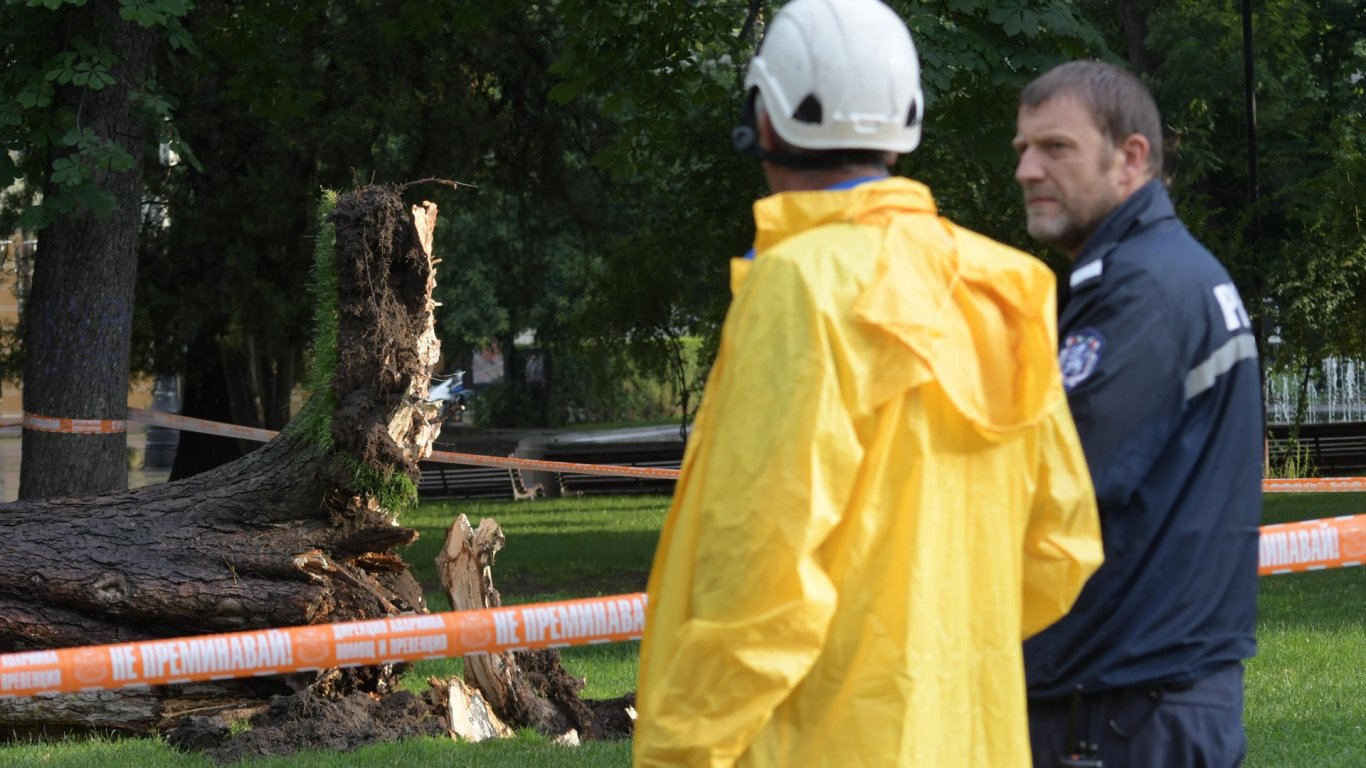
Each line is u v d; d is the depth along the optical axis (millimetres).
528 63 25922
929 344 2686
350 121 24844
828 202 2828
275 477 9211
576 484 33750
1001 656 2795
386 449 8828
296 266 25922
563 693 9133
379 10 24344
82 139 13211
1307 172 34031
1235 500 3270
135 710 9062
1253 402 3314
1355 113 33781
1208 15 28641
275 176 25172
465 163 26062
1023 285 2898
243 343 27094
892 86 2945
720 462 2637
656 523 25875
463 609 8828
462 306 54125
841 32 2945
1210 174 34938
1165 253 3311
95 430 14078
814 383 2598
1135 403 3176
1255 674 10445
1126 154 3461
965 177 21719
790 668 2590
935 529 2713
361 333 8898
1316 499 25891
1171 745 3205
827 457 2590
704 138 22938
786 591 2584
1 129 13492
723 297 27969
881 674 2674
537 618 4887
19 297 28391
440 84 25469
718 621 2607
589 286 34969
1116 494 3154
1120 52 33094
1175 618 3207
